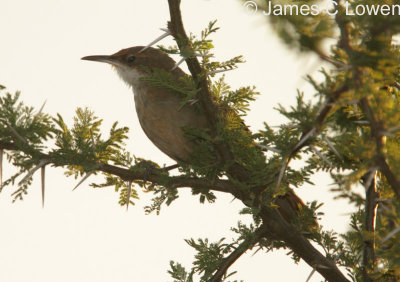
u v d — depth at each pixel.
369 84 4.12
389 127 4.35
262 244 7.90
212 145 7.45
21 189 7.31
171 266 7.46
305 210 7.82
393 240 5.47
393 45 4.54
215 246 7.66
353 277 7.21
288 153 5.50
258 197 7.38
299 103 4.79
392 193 6.59
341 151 5.68
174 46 6.33
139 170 7.84
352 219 6.77
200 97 7.03
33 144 7.26
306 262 7.69
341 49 4.14
